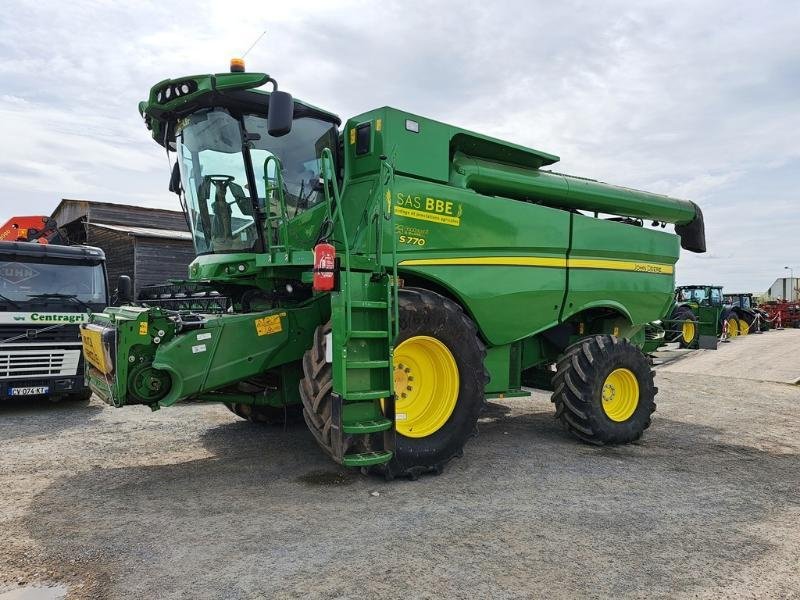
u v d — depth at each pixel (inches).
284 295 208.7
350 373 164.1
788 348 584.4
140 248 671.8
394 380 176.9
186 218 225.5
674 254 300.0
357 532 139.8
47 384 313.1
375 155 197.5
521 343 241.8
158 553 128.2
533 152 239.1
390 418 170.2
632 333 292.0
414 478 181.2
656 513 157.1
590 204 273.0
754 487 181.9
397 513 152.7
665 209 309.3
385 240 185.8
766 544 137.3
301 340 196.1
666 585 116.3
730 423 283.4
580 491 174.6
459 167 221.9
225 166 200.8
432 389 191.2
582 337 269.9
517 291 223.1
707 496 172.4
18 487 175.6
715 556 130.2
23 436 246.5
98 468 196.1
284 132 172.9
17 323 311.1
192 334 178.1
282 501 161.9
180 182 223.0
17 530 141.8
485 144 226.4
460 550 130.5
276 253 185.0
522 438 244.5
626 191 289.0
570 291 243.0
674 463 209.2
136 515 151.5
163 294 470.6
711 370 484.7
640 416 241.4
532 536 139.3
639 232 277.3
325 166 179.6
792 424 281.7
